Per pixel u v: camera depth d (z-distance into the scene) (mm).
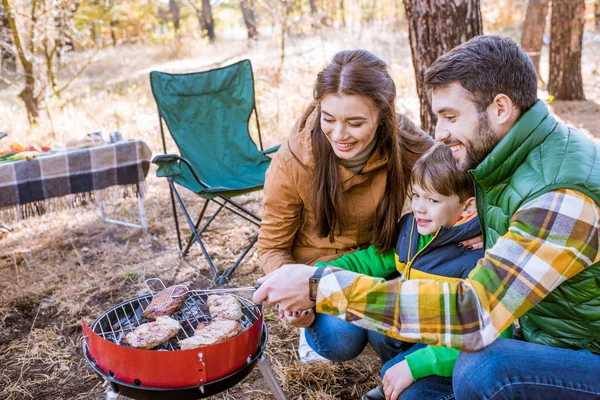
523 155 1194
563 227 1084
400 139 1837
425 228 1620
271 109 5977
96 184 3314
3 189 2949
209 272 3049
